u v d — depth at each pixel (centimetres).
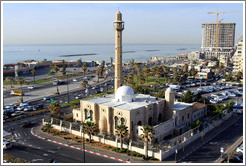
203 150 7494
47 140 8331
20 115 11300
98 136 8356
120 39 11056
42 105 12700
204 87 18050
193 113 10306
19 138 8500
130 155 7144
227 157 6944
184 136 7988
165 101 9700
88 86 19138
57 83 19925
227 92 15962
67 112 11638
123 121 8206
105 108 8625
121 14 10856
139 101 9362
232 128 9469
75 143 8062
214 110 11506
